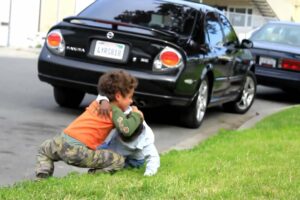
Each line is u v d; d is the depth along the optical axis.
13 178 5.32
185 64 7.78
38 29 22.38
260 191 4.76
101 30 7.84
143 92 7.69
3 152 6.18
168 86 7.67
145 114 9.27
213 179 5.11
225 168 5.63
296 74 12.35
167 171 5.41
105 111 5.01
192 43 8.09
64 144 4.93
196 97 8.30
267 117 9.73
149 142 5.30
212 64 8.62
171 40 7.79
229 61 9.45
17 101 9.26
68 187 4.50
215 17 9.29
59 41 8.06
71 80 8.02
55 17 23.05
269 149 6.79
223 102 9.76
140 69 7.71
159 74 7.68
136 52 7.71
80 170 5.76
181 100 7.91
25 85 11.12
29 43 21.69
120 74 5.09
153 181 4.84
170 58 7.68
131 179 4.93
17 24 21.69
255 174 5.39
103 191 4.46
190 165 5.73
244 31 31.34
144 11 8.48
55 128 7.62
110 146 5.37
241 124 9.69
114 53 7.80
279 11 37.69
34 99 9.59
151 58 7.69
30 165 5.80
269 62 12.55
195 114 8.45
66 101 9.01
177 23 8.32
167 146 7.34
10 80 11.63
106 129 5.06
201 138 7.98
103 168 5.13
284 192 4.77
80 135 4.97
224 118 10.08
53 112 8.64
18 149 6.37
